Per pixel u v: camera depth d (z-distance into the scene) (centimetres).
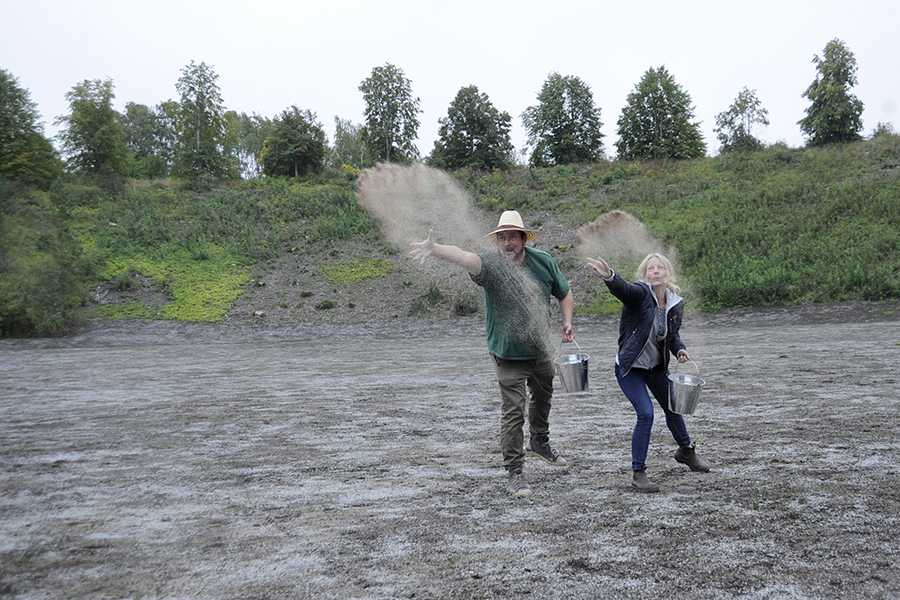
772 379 913
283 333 2625
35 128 5019
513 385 420
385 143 5456
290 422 732
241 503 416
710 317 2364
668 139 5597
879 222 2891
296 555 316
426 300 2980
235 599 265
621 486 423
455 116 5725
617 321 2400
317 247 3666
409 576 284
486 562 298
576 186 4412
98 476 499
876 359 1070
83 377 1297
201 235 3794
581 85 6225
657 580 271
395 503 405
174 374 1323
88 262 3173
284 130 5481
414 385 1041
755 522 340
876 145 4019
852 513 349
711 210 3459
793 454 491
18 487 468
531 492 411
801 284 2483
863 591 255
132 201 4334
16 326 2638
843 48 5075
